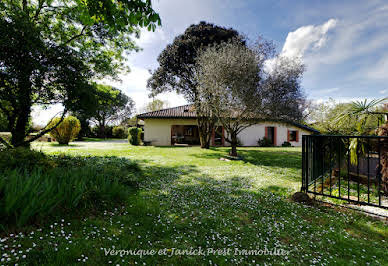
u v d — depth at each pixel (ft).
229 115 28.81
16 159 11.26
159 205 10.14
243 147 54.34
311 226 8.20
